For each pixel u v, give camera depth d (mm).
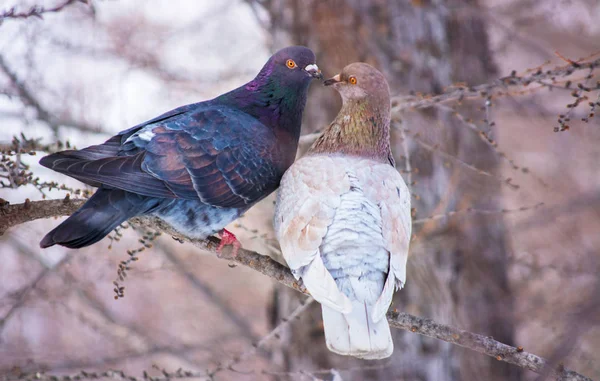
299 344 12102
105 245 14422
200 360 14359
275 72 9531
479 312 12180
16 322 15602
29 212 8492
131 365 15523
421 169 12133
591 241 13938
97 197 7910
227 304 14656
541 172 16844
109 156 8219
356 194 8250
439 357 11867
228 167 8773
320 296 7527
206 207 8719
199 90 15367
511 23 14016
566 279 12602
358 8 12477
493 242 12570
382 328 7391
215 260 16109
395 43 12492
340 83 9109
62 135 12750
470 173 12484
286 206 8438
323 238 7984
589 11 15203
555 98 14453
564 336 8562
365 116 9047
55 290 12930
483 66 13312
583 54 15664
